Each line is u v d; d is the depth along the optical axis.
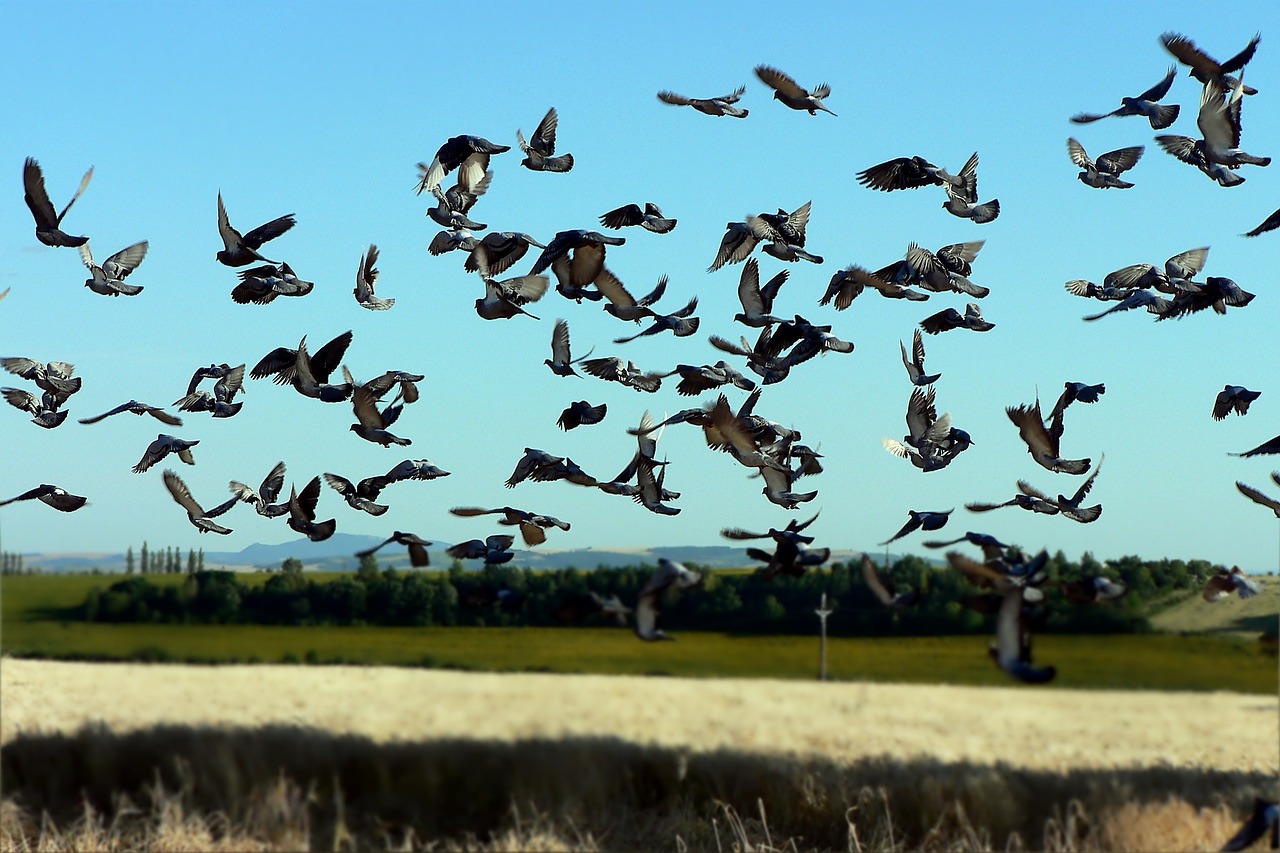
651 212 27.22
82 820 27.16
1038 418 22.64
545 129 27.58
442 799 28.14
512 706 39.94
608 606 18.78
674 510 26.28
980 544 19.70
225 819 26.39
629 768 29.09
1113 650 42.97
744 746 32.22
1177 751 36.56
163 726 31.42
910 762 31.09
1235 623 42.62
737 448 24.70
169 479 27.62
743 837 26.55
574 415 27.30
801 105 24.78
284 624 49.97
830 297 27.27
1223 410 24.36
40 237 25.36
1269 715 40.38
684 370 27.97
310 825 26.86
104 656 46.50
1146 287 25.78
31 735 29.89
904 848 26.83
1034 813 27.25
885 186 26.06
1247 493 23.30
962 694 46.31
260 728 31.02
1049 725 40.78
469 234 26.91
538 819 26.95
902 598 18.98
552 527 26.02
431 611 52.09
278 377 28.19
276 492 27.94
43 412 28.47
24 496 27.45
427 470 27.98
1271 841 23.16
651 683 45.97
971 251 26.33
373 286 27.00
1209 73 21.58
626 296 27.20
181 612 48.25
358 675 44.66
